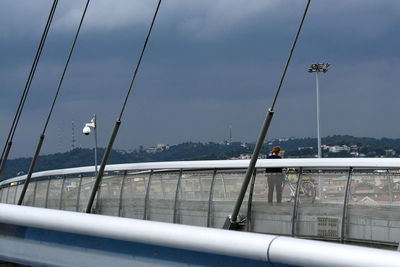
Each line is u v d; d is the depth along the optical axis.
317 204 11.79
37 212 7.26
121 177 18.14
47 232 7.13
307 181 12.06
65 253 6.89
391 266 4.17
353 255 4.41
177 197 15.58
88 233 6.55
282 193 12.53
